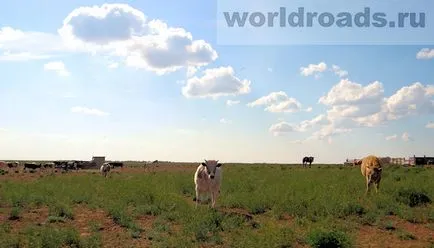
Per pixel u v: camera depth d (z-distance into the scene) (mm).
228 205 18375
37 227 13828
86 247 11492
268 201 17844
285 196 18031
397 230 13773
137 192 20188
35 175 49594
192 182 27797
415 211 16219
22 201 18922
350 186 22859
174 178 32094
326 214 15633
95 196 20422
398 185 21859
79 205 18781
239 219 14594
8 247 11242
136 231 13406
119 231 13664
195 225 13359
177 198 18453
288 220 15312
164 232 13367
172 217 15359
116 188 22578
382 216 15516
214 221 14125
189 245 11555
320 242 11391
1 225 13789
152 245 11758
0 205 18531
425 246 11859
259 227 14039
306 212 15648
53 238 11570
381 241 12430
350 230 13516
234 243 11688
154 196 19172
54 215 15836
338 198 17438
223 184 26000
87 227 14273
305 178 30078
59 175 46969
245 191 22453
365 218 14914
